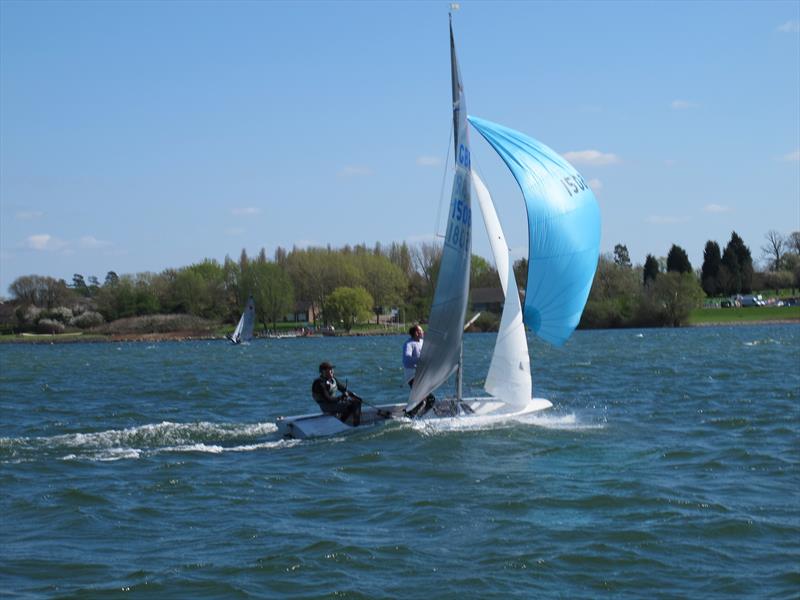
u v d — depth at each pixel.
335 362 52.97
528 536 11.30
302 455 16.91
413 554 10.63
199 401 29.03
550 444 17.53
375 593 9.41
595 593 9.38
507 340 19.67
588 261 18.98
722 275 141.62
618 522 11.88
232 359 60.56
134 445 18.58
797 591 9.33
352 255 128.50
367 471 15.30
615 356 50.16
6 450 18.08
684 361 43.84
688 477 14.59
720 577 9.78
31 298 130.75
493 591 9.45
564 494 13.45
